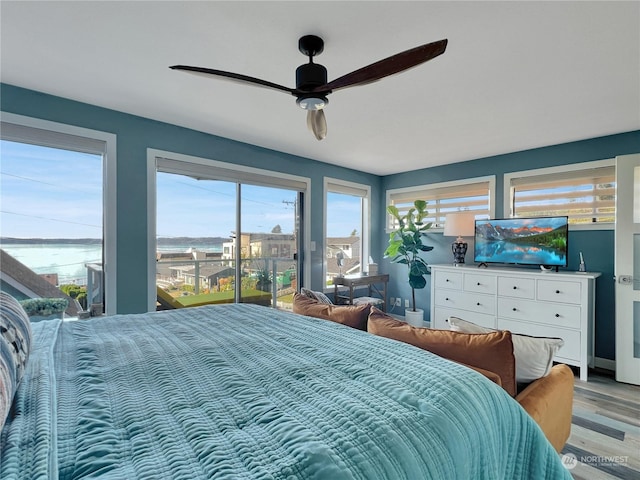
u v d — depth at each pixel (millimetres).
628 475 1638
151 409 872
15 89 2381
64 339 1478
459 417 881
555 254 3367
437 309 4059
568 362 3006
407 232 4574
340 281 4398
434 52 1336
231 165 3553
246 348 1376
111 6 1543
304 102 1772
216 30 1716
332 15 1592
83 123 2654
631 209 2834
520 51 1859
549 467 1025
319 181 4484
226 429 787
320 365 1183
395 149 3859
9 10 1566
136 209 2936
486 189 4184
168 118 2969
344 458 689
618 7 1499
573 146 3473
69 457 682
